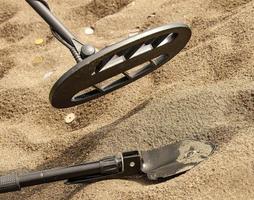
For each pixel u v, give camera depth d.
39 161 1.54
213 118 1.43
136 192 1.30
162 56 1.43
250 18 1.66
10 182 1.28
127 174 1.33
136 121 1.49
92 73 1.31
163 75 1.63
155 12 1.93
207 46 1.64
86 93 1.40
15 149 1.61
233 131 1.38
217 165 1.30
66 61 1.86
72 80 1.29
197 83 1.56
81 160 1.47
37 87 1.78
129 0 2.04
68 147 1.54
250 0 1.81
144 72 1.43
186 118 1.45
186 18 1.84
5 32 2.06
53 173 1.29
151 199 1.28
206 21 1.78
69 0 2.12
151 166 1.36
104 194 1.33
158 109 1.49
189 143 1.39
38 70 1.86
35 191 1.46
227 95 1.46
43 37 2.00
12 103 1.75
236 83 1.50
